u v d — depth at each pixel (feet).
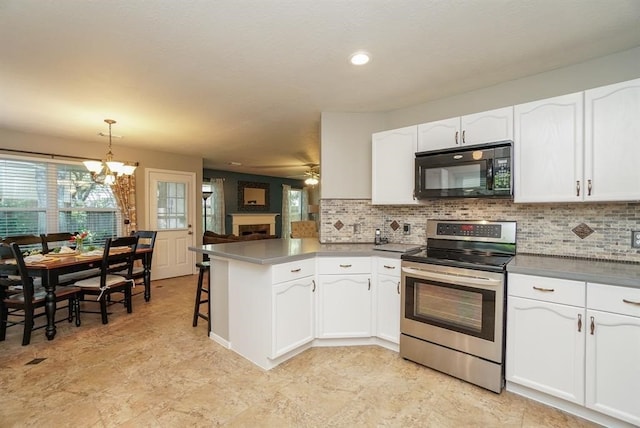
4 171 13.25
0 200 13.17
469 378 7.04
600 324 5.57
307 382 7.13
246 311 8.28
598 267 6.26
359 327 8.86
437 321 7.51
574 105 6.64
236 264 8.60
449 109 9.55
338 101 9.92
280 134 14.20
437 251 8.66
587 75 7.38
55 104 10.02
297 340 8.24
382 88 8.91
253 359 8.07
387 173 9.69
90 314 11.88
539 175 7.08
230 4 5.27
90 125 12.52
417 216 10.16
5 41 6.34
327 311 8.75
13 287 10.58
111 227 16.44
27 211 13.84
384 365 7.88
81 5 5.25
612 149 6.21
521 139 7.32
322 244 10.42
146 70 7.70
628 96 6.04
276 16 5.62
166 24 5.83
